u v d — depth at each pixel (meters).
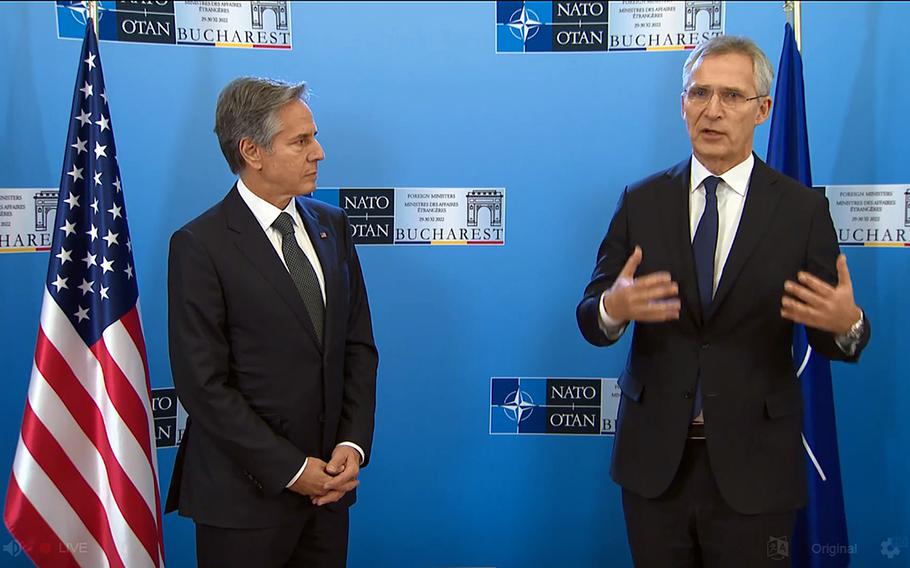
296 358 1.72
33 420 1.95
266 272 1.71
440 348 2.60
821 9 2.41
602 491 2.64
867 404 2.51
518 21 2.49
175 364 1.69
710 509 1.71
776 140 2.22
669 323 1.72
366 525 2.63
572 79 2.50
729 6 2.45
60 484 1.97
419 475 2.63
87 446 2.01
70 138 2.05
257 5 2.45
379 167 2.52
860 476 2.53
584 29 2.49
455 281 2.58
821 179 2.46
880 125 2.43
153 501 2.02
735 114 1.65
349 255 1.94
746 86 1.65
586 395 2.61
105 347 2.00
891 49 2.40
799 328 2.24
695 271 1.70
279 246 1.77
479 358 2.60
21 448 1.94
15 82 2.31
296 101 1.72
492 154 2.53
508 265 2.57
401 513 2.64
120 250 2.04
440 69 2.50
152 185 2.44
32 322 2.38
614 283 1.69
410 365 2.60
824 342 1.66
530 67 2.50
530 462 2.64
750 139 1.72
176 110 2.44
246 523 1.69
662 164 2.52
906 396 2.48
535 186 2.54
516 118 2.52
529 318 2.59
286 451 1.65
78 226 2.04
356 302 1.95
